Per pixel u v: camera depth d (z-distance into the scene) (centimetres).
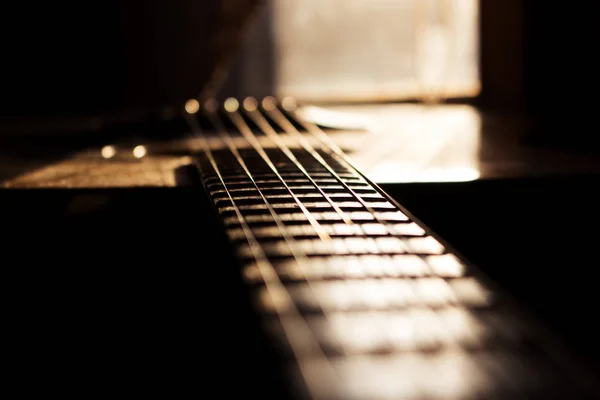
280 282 28
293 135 56
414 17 87
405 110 80
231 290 38
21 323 45
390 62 89
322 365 24
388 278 28
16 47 83
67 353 44
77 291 45
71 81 84
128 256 44
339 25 88
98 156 52
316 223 33
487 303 27
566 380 23
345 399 22
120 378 44
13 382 43
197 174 43
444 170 45
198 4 84
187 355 44
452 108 83
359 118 67
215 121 62
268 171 42
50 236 44
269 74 89
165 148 54
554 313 45
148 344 44
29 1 82
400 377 23
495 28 82
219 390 42
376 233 32
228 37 84
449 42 87
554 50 79
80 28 84
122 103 85
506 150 52
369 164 47
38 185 43
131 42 84
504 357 24
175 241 44
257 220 34
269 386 24
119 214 43
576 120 67
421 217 43
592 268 44
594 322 45
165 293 45
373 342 24
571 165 46
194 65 85
